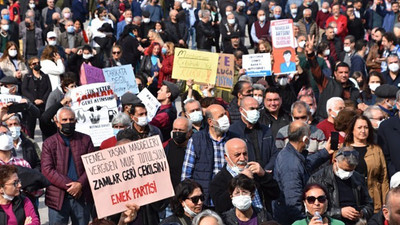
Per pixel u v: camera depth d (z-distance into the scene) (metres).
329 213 10.59
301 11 29.84
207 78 16.61
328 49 20.91
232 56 17.31
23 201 10.65
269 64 17.30
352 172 10.77
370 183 11.82
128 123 13.02
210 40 27.56
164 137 14.72
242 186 9.70
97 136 13.98
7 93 16.58
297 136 11.14
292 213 10.85
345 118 12.10
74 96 13.89
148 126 13.20
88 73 16.64
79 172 11.92
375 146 11.95
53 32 22.58
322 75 15.86
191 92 16.14
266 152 12.23
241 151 10.45
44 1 30.78
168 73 20.50
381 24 29.88
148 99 15.18
